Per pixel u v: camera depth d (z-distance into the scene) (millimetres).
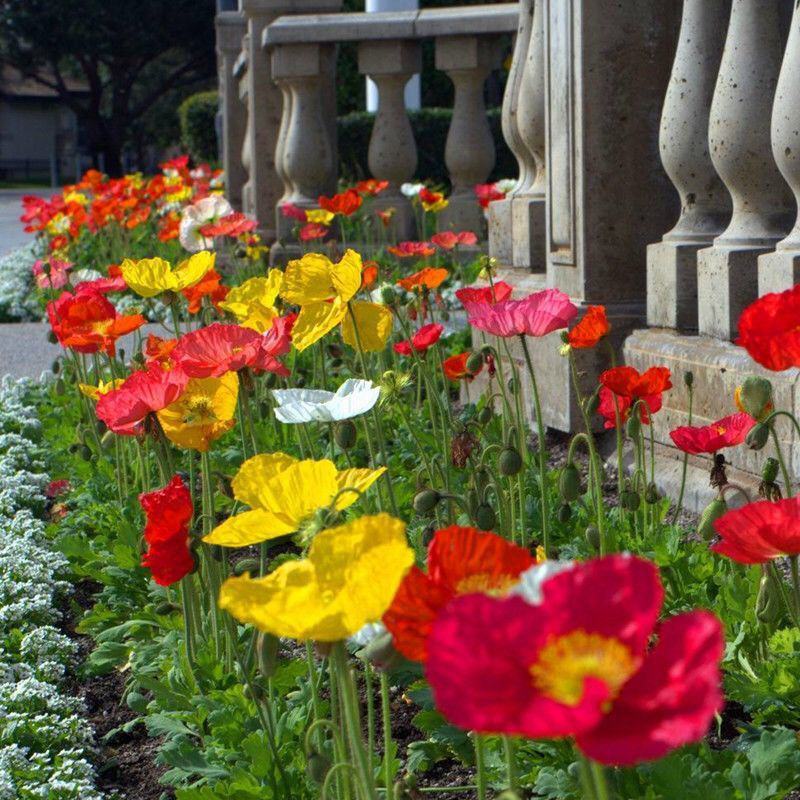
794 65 4023
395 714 3115
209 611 3346
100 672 3580
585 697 1032
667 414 4812
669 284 4910
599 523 3111
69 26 49000
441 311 7043
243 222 7465
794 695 2643
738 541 1971
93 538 4668
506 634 1105
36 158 71500
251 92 12648
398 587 1363
